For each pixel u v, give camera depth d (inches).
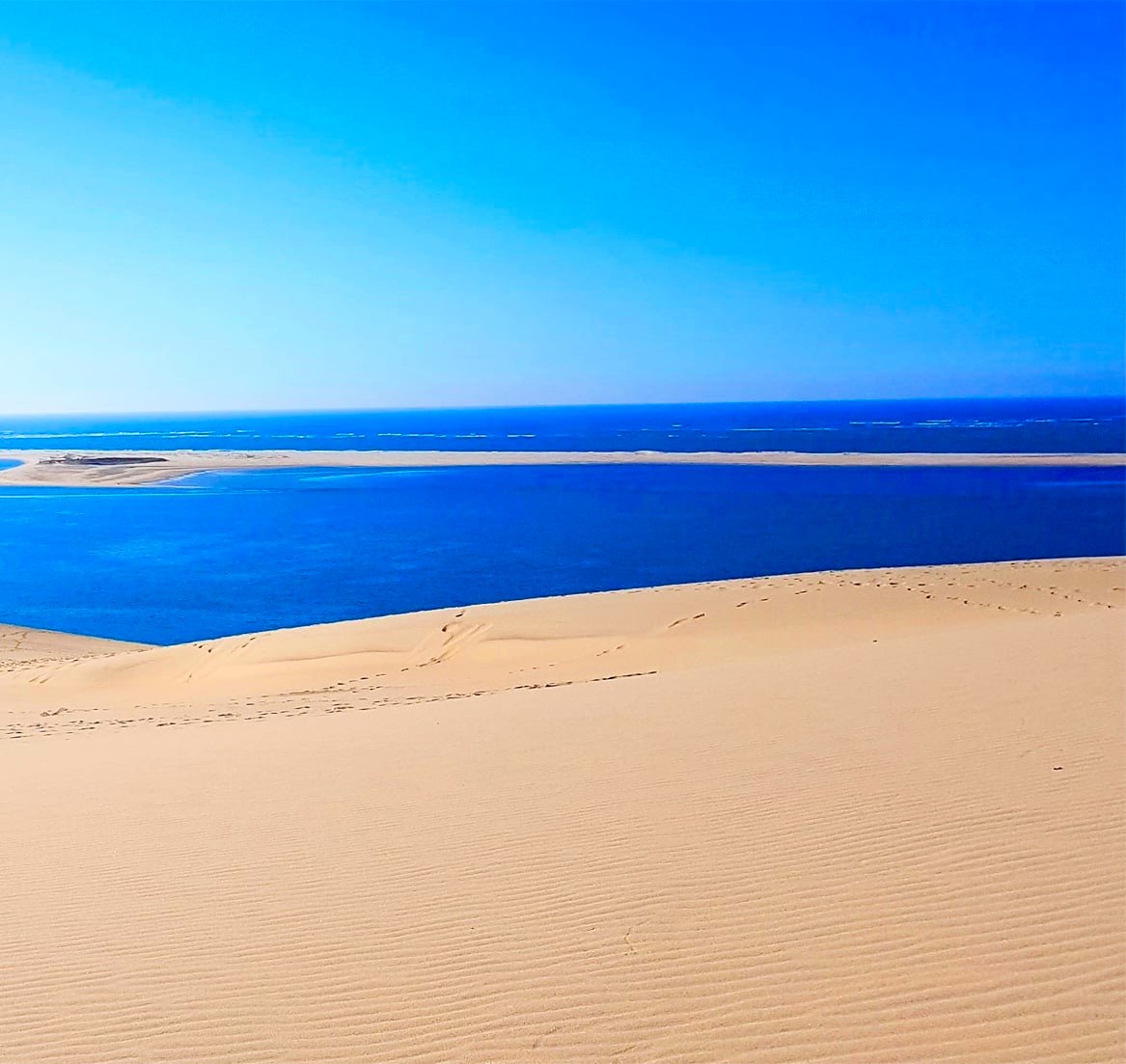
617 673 658.2
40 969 195.9
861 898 196.2
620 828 251.4
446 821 271.4
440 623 842.8
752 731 345.7
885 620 760.3
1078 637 489.4
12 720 619.8
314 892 226.1
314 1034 163.9
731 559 1540.4
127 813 308.2
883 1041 148.0
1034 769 267.3
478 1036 158.9
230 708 620.1
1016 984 160.2
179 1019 172.2
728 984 167.9
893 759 289.7
